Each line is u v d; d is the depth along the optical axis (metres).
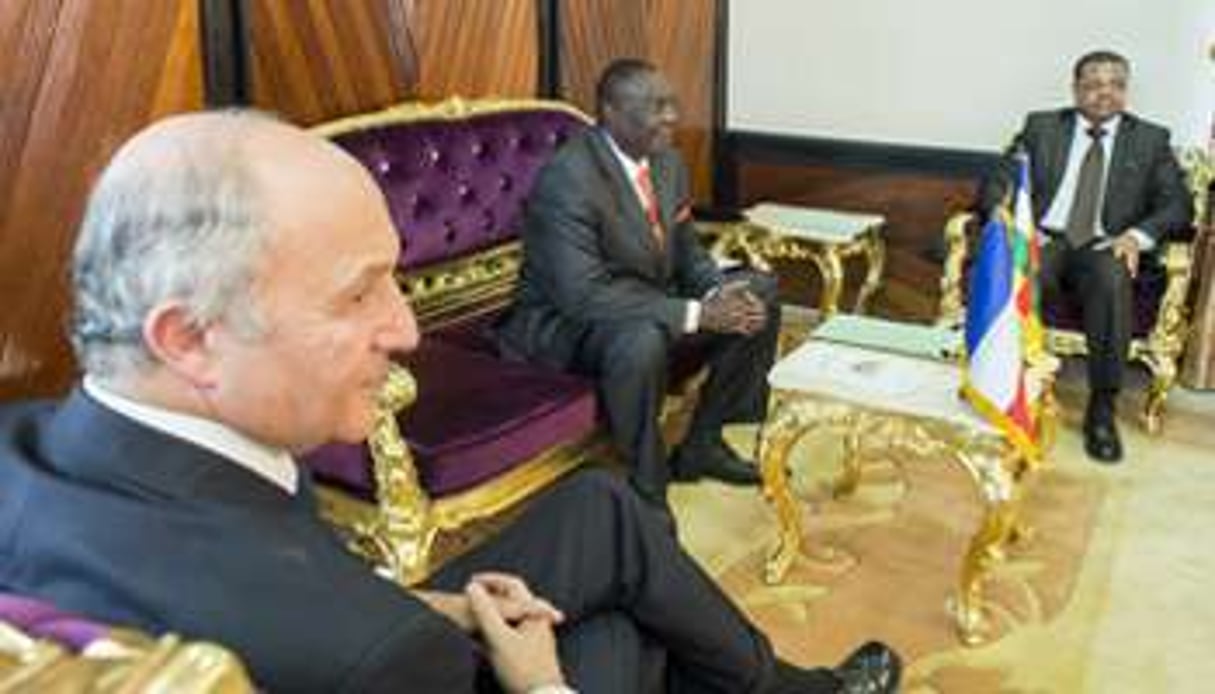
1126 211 3.57
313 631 0.95
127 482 0.96
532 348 2.86
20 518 0.96
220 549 0.95
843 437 3.00
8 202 2.24
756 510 2.95
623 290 2.82
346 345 1.02
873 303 4.51
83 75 2.33
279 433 1.03
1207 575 2.64
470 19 3.32
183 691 0.69
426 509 2.30
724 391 3.05
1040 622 2.45
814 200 4.57
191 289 0.95
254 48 2.68
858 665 1.87
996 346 2.28
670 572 1.50
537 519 1.51
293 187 0.97
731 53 4.64
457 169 3.14
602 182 2.87
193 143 0.97
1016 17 4.08
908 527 2.87
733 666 1.55
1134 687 2.21
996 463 2.31
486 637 1.29
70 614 0.88
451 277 3.14
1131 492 3.08
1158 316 3.40
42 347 2.33
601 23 3.86
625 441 2.71
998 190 3.68
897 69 4.32
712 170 4.69
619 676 1.40
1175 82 3.89
